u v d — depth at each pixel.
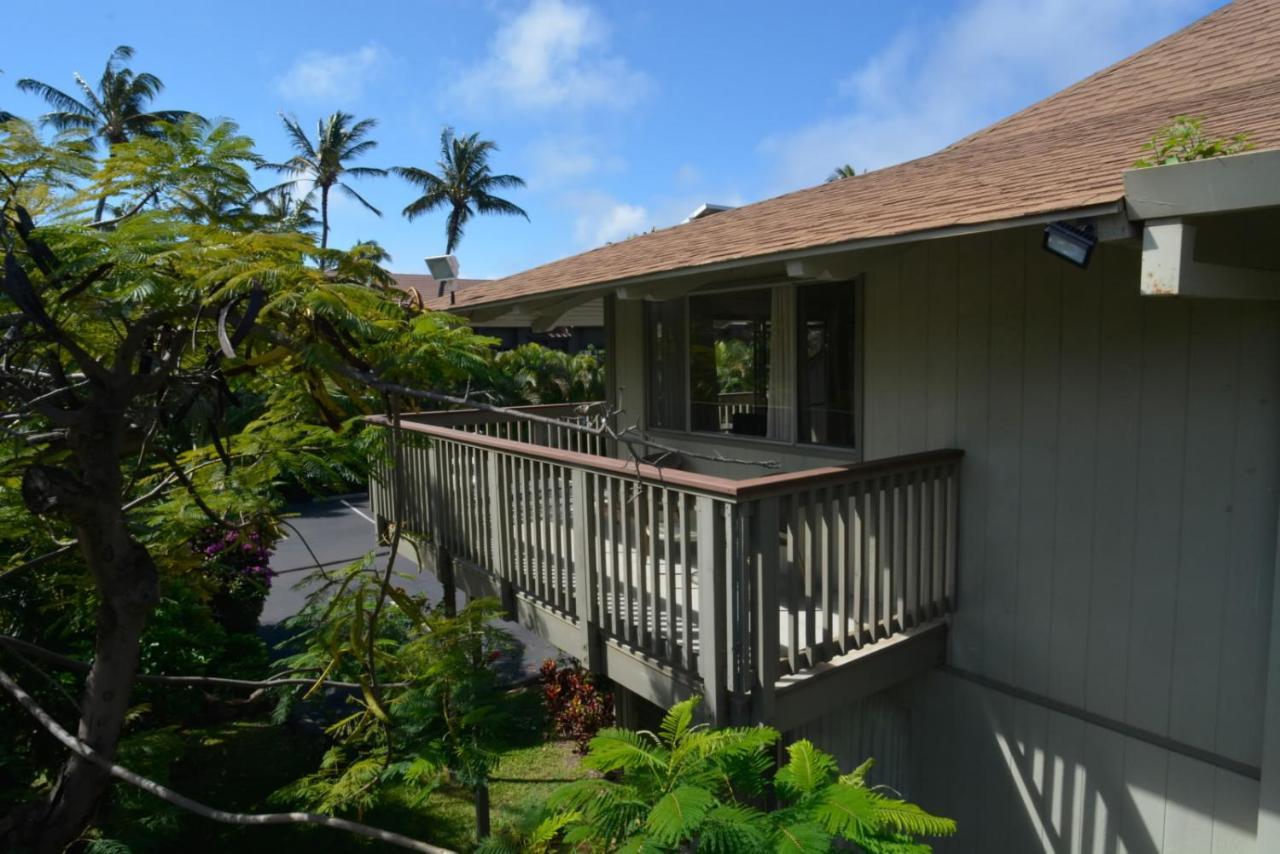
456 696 3.47
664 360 6.79
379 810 5.45
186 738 5.40
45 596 4.29
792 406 5.55
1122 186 2.78
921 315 4.56
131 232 2.41
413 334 2.53
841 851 1.55
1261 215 3.17
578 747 6.37
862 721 4.98
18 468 3.25
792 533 3.64
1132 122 4.58
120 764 3.66
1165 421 3.54
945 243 4.40
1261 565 3.26
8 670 4.12
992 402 4.22
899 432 4.74
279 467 4.11
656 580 3.91
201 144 2.82
